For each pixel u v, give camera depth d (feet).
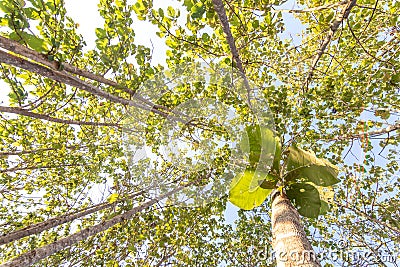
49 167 14.69
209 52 9.70
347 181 15.33
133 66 9.59
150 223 14.87
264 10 8.99
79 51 8.70
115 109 13.97
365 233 16.90
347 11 8.32
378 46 13.08
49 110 13.99
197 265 18.51
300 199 8.79
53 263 15.23
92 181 17.03
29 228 9.45
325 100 13.53
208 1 7.57
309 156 8.99
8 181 15.85
